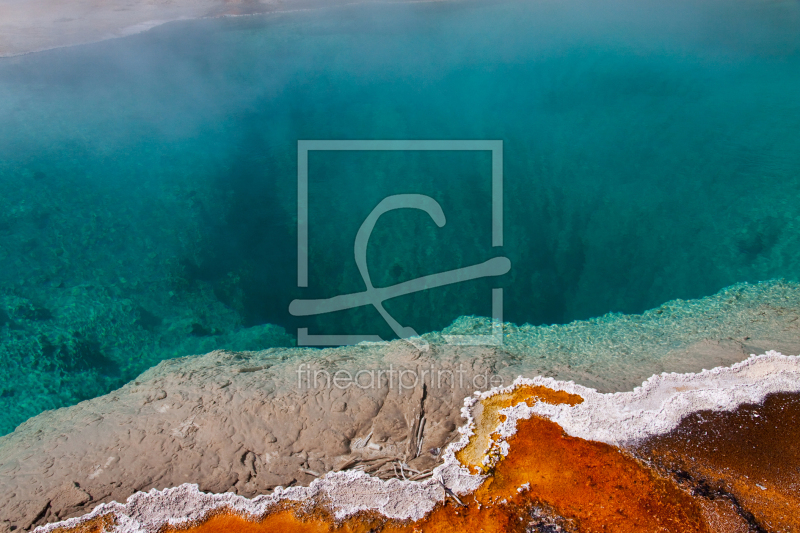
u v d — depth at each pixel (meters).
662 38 16.34
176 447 5.51
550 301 9.26
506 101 14.05
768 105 13.31
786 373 6.21
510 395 6.10
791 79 14.23
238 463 5.38
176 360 7.39
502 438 5.60
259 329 9.10
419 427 5.74
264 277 10.29
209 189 11.73
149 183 11.77
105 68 15.13
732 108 13.34
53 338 8.18
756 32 16.42
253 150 12.90
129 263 9.98
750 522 4.73
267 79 14.98
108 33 16.56
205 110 13.96
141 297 9.36
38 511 4.94
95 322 8.70
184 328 8.92
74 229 10.47
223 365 6.91
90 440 5.63
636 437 5.57
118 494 5.10
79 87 14.48
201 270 10.21
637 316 8.06
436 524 4.85
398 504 5.00
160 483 5.20
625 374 6.40
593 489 5.09
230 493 5.11
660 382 6.21
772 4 17.84
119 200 11.26
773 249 9.30
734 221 10.18
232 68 15.45
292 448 5.52
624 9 17.84
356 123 13.50
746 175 11.22
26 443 5.79
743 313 7.61
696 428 5.63
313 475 5.28
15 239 10.03
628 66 15.20
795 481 5.10
